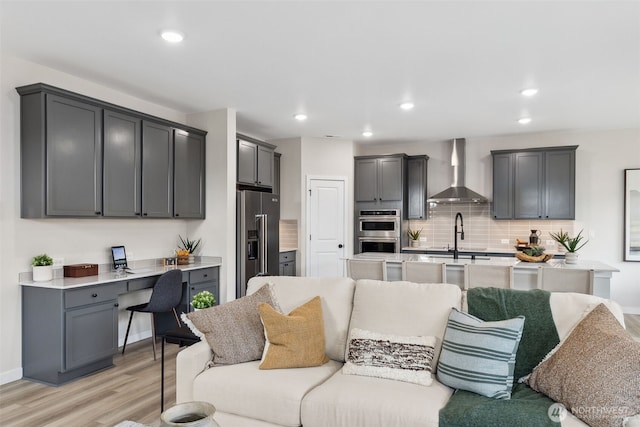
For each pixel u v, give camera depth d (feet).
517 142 21.43
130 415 9.27
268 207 18.56
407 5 8.59
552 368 6.52
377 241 22.50
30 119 11.10
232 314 8.46
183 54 11.04
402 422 6.12
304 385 7.14
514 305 7.54
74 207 11.69
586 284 11.91
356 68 12.10
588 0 8.39
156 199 14.33
